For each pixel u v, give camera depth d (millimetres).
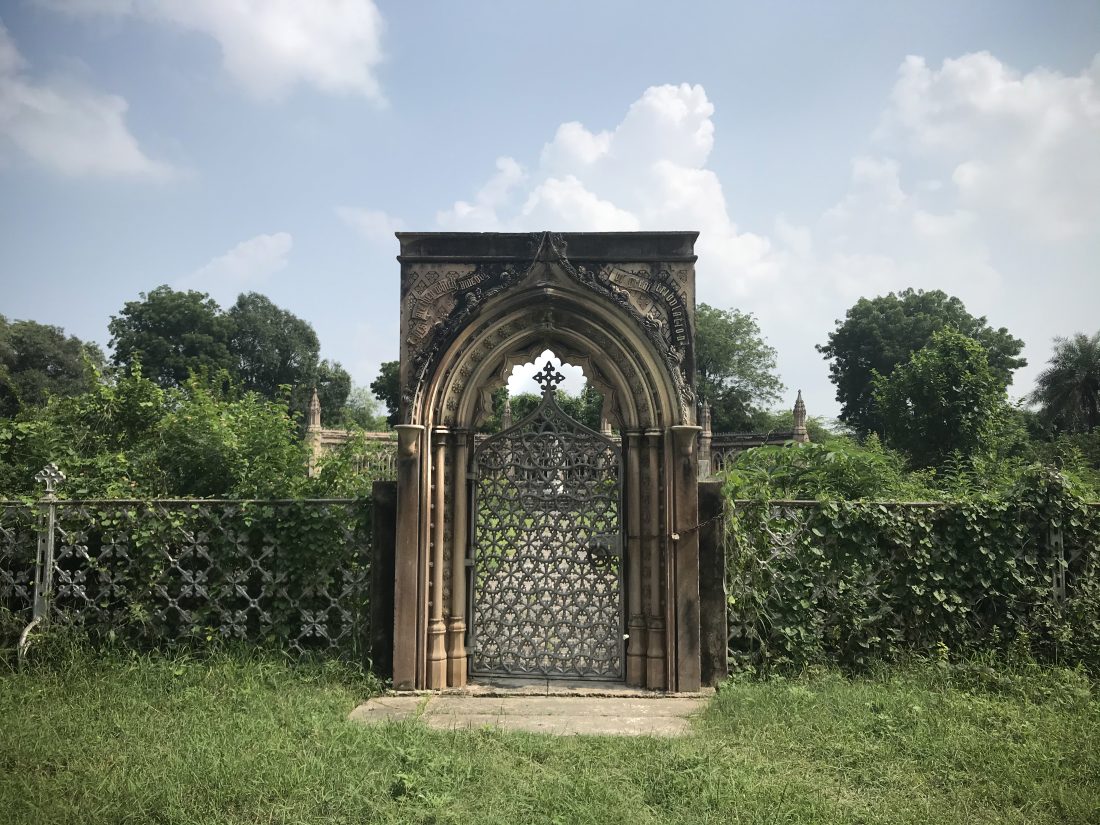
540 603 6586
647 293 6480
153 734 4738
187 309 45406
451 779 4121
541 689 6207
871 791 4047
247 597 6617
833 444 8703
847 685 6012
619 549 6492
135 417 9070
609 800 3900
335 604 6586
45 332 43094
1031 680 5859
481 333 6457
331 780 4043
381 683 6188
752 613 6539
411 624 6195
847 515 6664
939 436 22344
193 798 3809
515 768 4387
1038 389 42125
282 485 7559
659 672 6215
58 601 6754
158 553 6668
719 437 32875
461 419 6551
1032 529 6695
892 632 6602
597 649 6527
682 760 4391
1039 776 4172
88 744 4523
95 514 6727
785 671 6480
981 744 4594
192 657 6402
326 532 6617
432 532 6379
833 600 6633
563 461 6672
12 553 6758
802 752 4621
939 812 3771
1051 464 6988
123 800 3773
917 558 6637
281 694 5699
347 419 48500
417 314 6484
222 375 10344
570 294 6395
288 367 49969
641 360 6406
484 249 6504
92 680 5824
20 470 7898
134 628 6676
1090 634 6367
